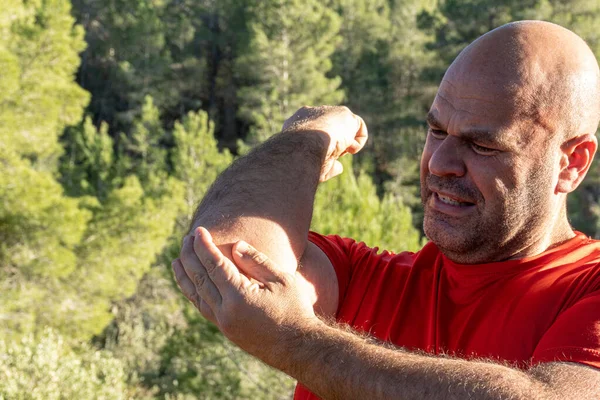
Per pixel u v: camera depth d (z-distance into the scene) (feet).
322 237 4.59
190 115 67.62
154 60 119.14
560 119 3.53
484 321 3.75
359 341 3.16
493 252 3.75
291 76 97.25
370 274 4.42
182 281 3.67
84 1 129.08
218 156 66.39
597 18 87.81
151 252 41.88
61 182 75.15
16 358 32.42
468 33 111.75
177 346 36.60
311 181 4.23
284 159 4.27
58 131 40.29
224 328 3.37
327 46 101.35
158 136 91.61
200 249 3.52
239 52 113.80
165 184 67.36
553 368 2.93
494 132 3.48
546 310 3.57
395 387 2.89
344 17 118.83
